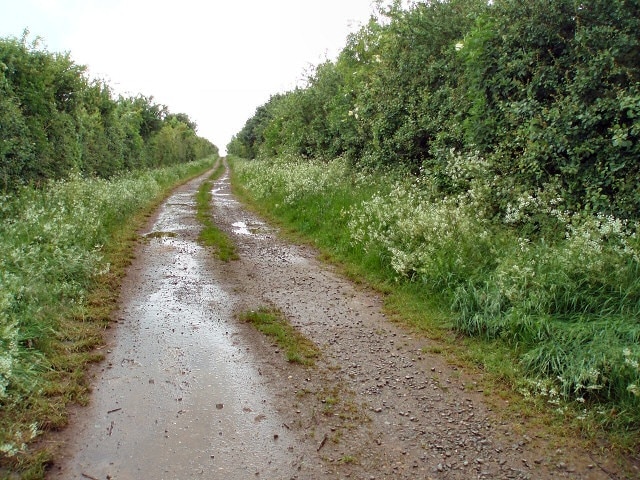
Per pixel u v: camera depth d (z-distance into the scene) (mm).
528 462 3094
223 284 6793
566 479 2939
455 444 3283
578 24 6062
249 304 5973
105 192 11008
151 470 2928
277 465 3023
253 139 49500
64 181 11023
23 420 3291
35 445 3090
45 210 7945
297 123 19484
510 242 5914
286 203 12500
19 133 9781
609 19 5895
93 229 7957
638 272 4500
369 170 12195
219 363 4402
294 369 4324
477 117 7793
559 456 3145
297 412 3639
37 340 4289
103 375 4082
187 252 8680
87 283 6066
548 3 6375
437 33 10109
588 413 3494
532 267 5020
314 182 12039
